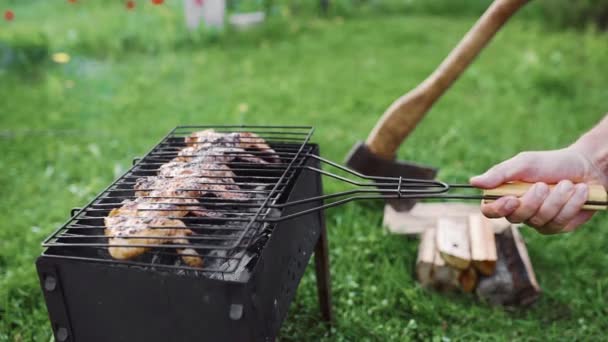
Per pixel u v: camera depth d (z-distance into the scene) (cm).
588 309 155
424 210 183
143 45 336
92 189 196
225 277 112
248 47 339
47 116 245
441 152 215
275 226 117
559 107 244
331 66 301
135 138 228
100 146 224
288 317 154
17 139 226
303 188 130
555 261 168
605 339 147
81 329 115
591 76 270
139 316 113
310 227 136
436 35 354
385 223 177
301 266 131
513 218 116
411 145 221
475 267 157
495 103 252
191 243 117
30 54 301
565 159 120
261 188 126
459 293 160
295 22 385
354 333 149
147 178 126
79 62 304
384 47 332
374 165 170
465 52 161
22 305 157
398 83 272
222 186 122
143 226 113
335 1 410
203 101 258
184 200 118
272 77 284
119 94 266
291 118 242
